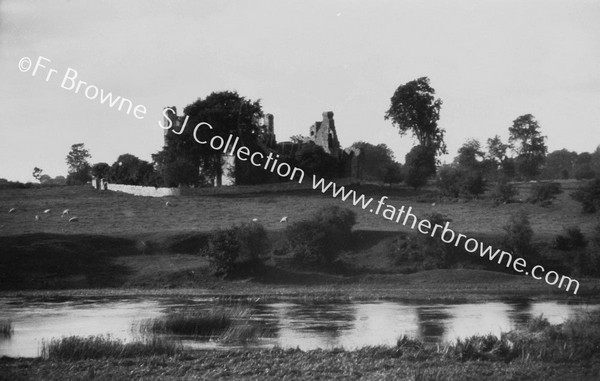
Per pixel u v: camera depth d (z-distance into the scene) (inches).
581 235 4239.7
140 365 1867.6
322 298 3430.1
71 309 3034.0
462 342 2023.9
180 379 1747.0
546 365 1868.8
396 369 1824.6
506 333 2135.8
